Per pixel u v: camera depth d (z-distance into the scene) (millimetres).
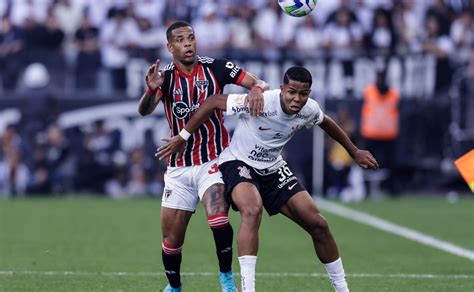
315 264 36062
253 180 26000
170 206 27297
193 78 27047
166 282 31406
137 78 62688
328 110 63031
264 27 68688
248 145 26234
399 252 39781
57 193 62812
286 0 28484
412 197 64438
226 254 26734
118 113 62281
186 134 26453
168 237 27484
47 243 41531
